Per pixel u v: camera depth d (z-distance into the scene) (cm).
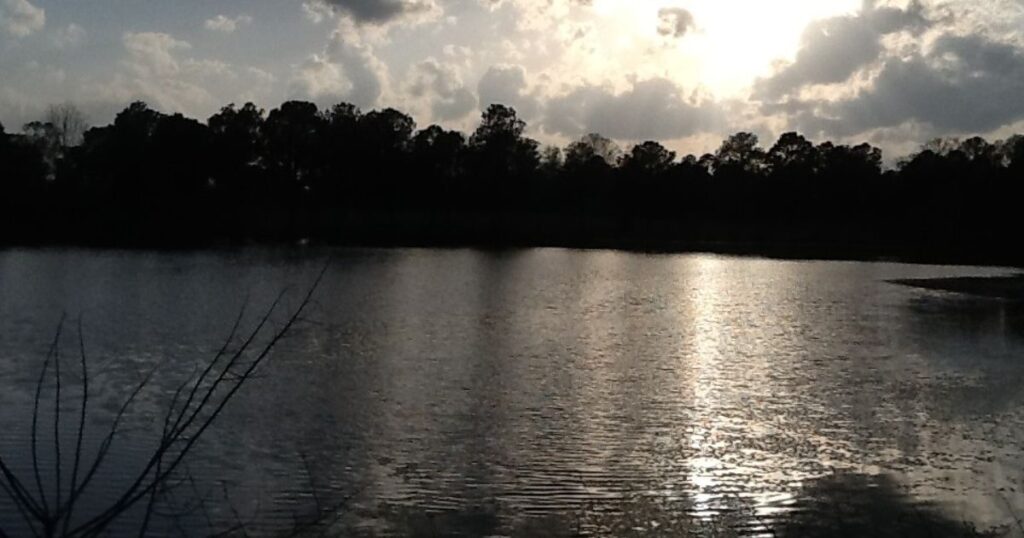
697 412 2358
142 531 453
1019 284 6900
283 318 4059
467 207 13912
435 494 1647
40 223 9675
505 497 1645
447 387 2606
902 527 1547
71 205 9931
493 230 13775
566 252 10981
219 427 2019
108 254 7869
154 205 10444
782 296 5931
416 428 2111
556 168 15675
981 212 12800
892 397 2589
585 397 2517
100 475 1605
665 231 14450
